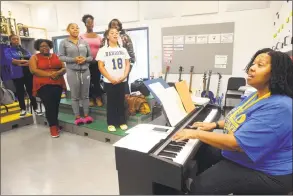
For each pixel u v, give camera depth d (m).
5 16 4.36
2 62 3.32
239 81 4.01
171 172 1.00
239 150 1.09
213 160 1.55
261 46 3.90
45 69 2.90
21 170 2.11
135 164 1.11
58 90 2.97
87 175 2.00
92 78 3.37
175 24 4.47
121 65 2.68
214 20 4.15
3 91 3.30
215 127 1.43
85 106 3.14
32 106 3.76
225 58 4.20
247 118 1.11
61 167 2.15
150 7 4.58
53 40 4.02
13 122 3.36
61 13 4.91
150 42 4.77
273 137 0.99
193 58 4.45
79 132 3.10
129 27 4.86
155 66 4.85
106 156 2.39
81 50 2.89
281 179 1.05
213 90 4.41
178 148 1.16
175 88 1.65
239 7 3.90
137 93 3.31
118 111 2.82
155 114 2.96
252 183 1.08
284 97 1.04
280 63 1.03
